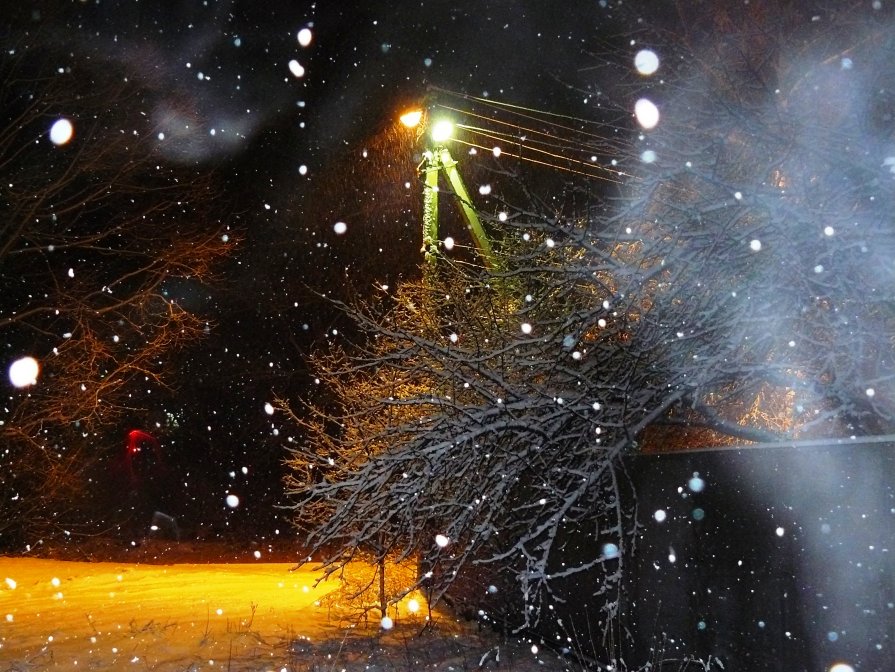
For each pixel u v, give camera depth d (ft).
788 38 25.38
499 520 24.67
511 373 23.40
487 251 26.63
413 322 27.76
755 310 20.53
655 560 20.56
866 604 14.43
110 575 48.19
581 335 21.49
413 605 19.43
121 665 24.08
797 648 15.97
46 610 34.81
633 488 19.75
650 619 20.70
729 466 18.13
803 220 18.62
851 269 19.72
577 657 24.04
